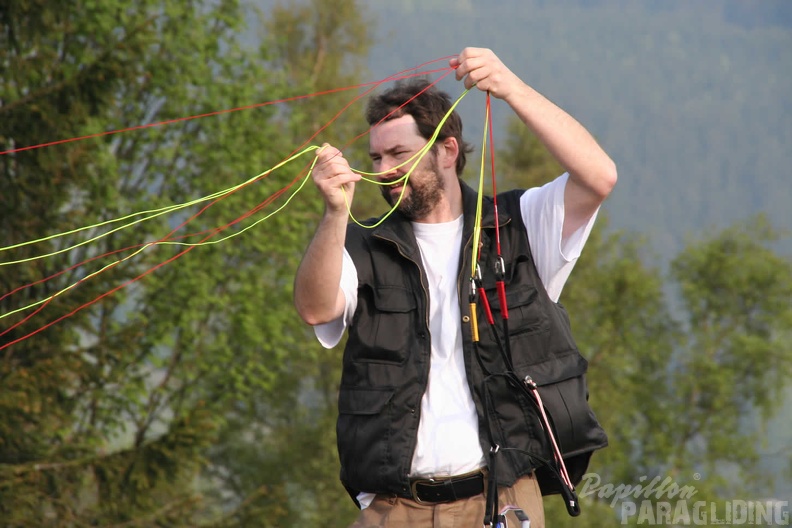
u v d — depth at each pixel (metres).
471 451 6.12
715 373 60.09
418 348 6.23
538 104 5.98
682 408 61.72
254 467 51.41
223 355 37.41
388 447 6.15
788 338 62.91
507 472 6.10
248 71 37.56
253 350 39.62
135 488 27.62
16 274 26.97
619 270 58.41
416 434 6.14
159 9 33.31
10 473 25.56
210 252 35.62
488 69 5.95
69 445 27.39
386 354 6.24
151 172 36.22
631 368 60.09
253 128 37.59
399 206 6.40
